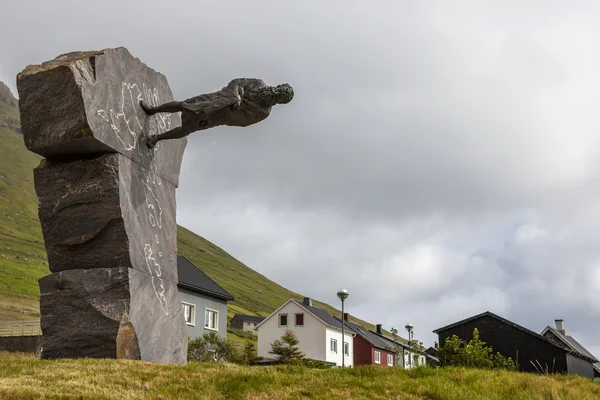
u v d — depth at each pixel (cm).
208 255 18675
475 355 2298
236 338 7506
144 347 1129
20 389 779
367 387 980
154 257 1230
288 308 5381
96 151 1137
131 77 1227
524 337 3538
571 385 1135
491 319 3625
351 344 5603
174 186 1390
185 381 923
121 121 1173
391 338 6819
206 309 4022
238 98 1257
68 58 1138
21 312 5925
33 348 2458
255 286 16862
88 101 1077
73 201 1130
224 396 877
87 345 1068
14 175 17225
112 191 1123
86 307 1088
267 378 980
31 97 1091
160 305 1219
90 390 824
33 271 9431
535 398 977
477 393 977
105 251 1126
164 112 1316
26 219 14100
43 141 1088
